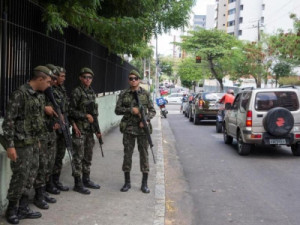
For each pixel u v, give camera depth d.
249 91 10.67
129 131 6.37
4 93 5.32
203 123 21.44
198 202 6.61
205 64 49.78
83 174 6.54
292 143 10.29
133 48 13.20
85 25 8.11
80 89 6.12
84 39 10.29
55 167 6.21
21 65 5.85
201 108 19.86
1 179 5.01
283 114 10.05
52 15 6.41
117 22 7.69
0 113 5.23
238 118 11.12
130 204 5.81
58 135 6.10
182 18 9.34
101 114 13.04
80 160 6.20
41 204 5.40
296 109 10.33
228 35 45.38
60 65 8.01
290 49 29.19
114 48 12.60
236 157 10.73
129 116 6.39
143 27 7.93
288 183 7.81
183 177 8.45
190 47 45.38
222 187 7.57
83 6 7.42
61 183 6.35
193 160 10.38
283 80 41.47
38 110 4.66
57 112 5.43
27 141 4.55
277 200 6.66
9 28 5.40
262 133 10.27
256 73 43.22
